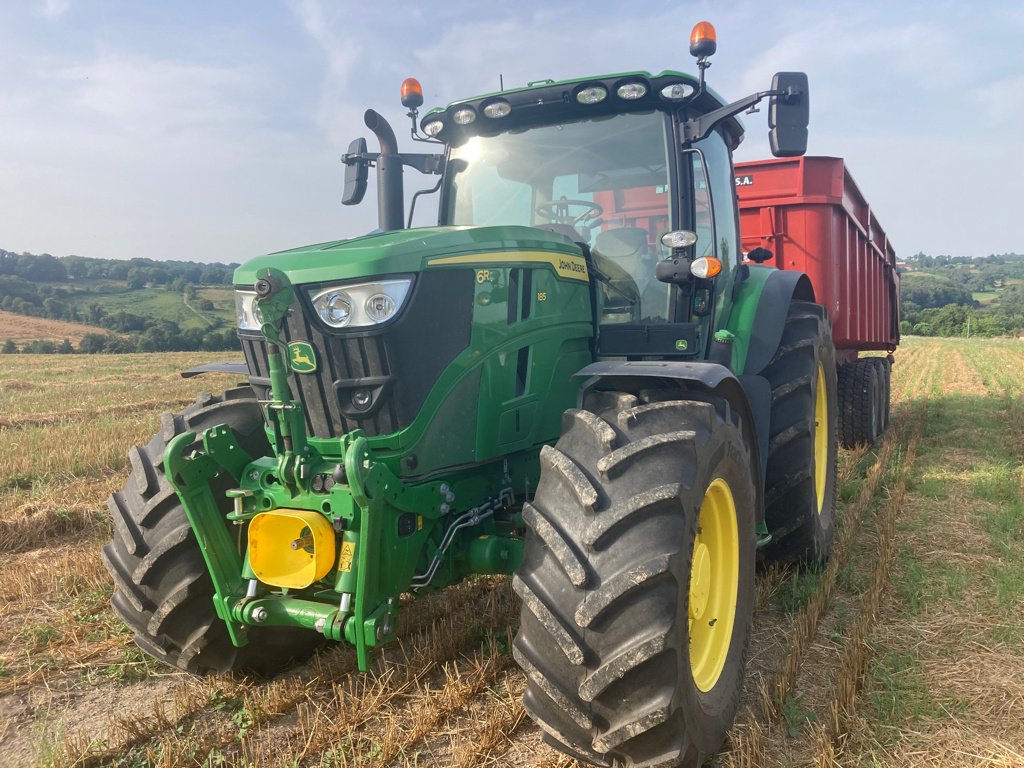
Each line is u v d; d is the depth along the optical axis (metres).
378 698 3.19
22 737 3.13
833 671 3.49
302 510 2.83
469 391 3.08
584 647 2.48
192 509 2.92
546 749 2.91
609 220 3.95
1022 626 3.82
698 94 3.71
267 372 3.16
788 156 3.61
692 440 2.73
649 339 3.68
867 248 8.98
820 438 5.26
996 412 11.82
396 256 2.84
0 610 4.42
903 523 5.49
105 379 23.20
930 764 2.82
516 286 3.29
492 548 3.16
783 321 4.40
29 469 8.34
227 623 2.97
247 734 3.05
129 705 3.36
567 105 3.93
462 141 4.27
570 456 2.76
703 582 3.03
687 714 2.54
